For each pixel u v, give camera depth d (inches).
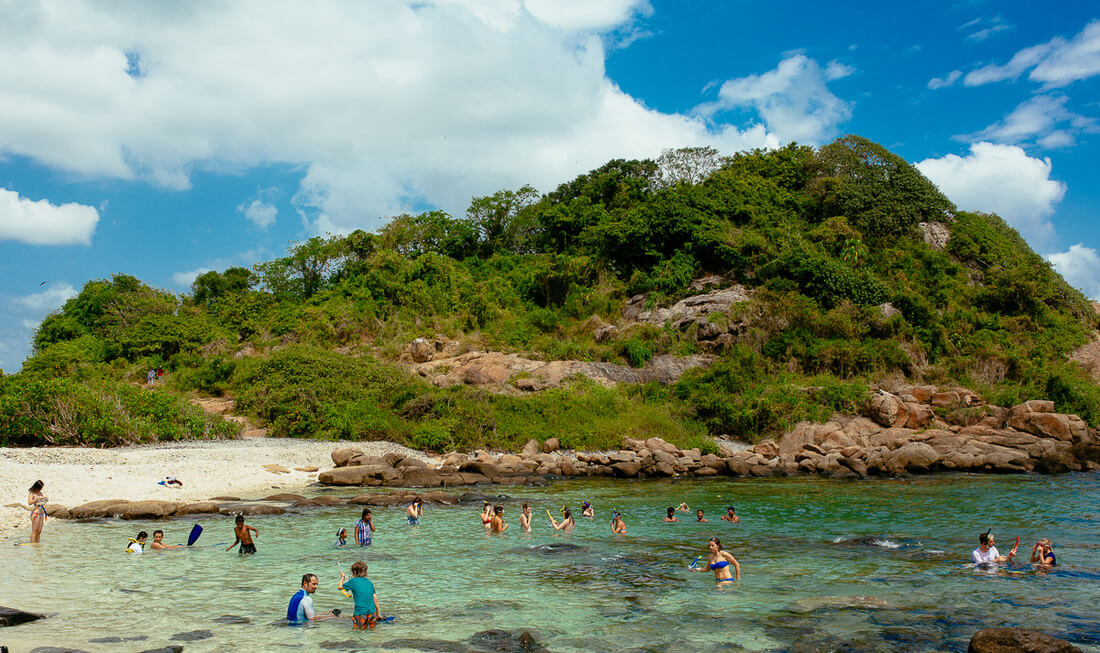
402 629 468.8
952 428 1610.5
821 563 667.4
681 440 1614.2
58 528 786.2
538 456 1461.6
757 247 2397.9
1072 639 450.6
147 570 616.4
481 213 3191.4
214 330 2324.1
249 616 491.5
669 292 2327.8
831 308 2161.7
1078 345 2204.7
